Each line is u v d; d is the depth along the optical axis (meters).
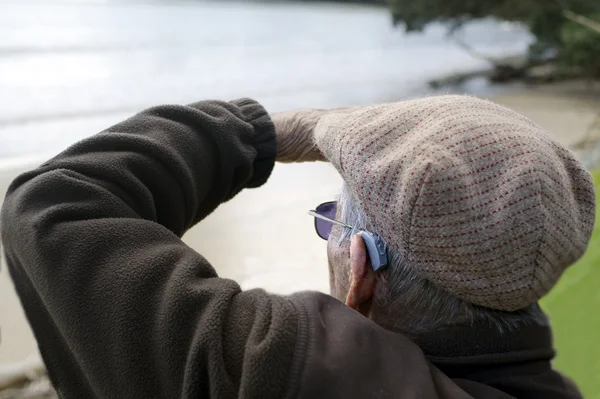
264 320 0.50
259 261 1.92
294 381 0.47
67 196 0.62
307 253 2.02
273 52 6.49
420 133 0.55
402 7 7.12
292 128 0.88
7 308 1.50
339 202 0.68
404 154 0.53
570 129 4.16
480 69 7.08
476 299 0.53
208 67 5.29
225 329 0.51
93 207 0.61
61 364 0.64
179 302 0.52
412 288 0.57
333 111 0.90
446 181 0.50
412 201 0.51
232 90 4.62
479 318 0.55
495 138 0.53
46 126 3.26
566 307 1.81
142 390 0.52
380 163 0.55
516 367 0.55
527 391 0.54
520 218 0.51
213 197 0.77
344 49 7.30
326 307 0.54
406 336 0.58
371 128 0.58
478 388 0.53
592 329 1.71
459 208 0.50
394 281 0.58
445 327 0.56
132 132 0.71
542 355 0.56
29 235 0.58
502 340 0.55
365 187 0.55
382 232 0.55
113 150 0.68
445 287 0.53
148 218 0.66
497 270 0.51
